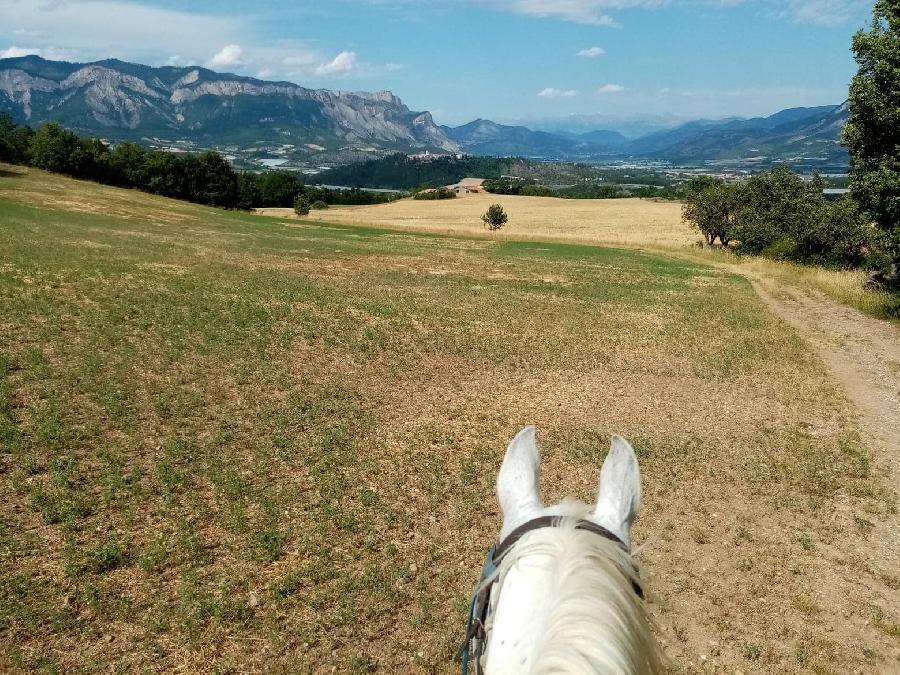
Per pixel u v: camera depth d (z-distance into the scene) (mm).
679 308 12133
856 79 11375
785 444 5488
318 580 3088
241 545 3312
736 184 25688
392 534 3604
